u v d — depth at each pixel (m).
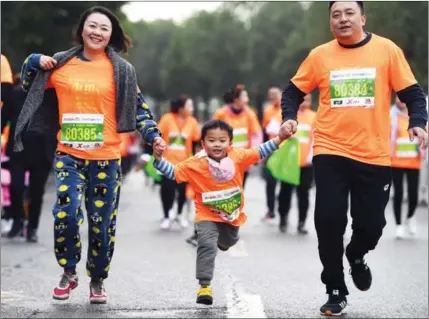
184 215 15.11
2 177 11.42
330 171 6.26
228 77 63.78
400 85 6.24
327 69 6.30
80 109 6.43
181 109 12.88
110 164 6.53
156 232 12.61
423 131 6.13
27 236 10.96
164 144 6.53
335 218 6.23
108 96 6.47
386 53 6.24
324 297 7.14
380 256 9.85
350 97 6.21
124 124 6.50
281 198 12.54
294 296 7.19
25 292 7.32
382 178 6.25
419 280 8.12
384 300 7.06
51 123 6.61
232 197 6.66
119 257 9.70
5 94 9.67
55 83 6.45
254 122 12.84
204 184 6.62
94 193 6.53
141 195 22.17
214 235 6.61
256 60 56.25
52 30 23.27
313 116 12.30
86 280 7.95
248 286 7.68
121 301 6.90
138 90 6.66
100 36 6.47
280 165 11.87
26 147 10.66
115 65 6.51
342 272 6.42
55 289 6.66
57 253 6.59
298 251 10.23
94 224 6.58
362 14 6.26
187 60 66.25
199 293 6.50
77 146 6.44
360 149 6.21
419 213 15.98
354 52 6.26
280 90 13.38
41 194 10.88
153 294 7.24
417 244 11.06
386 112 6.26
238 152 6.66
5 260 9.32
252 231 12.59
